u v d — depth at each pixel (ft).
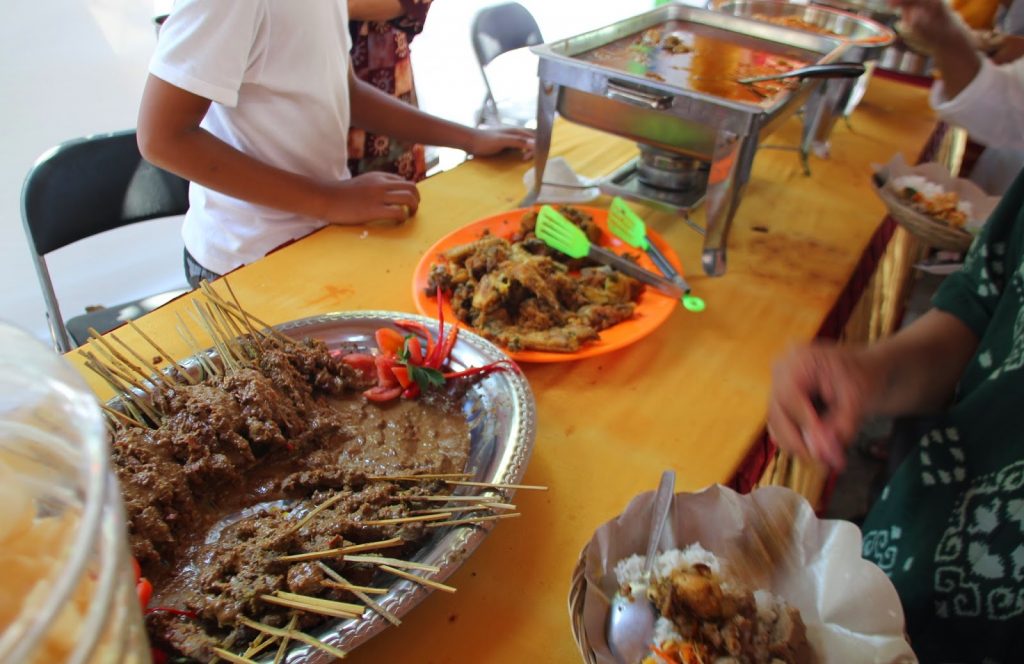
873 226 5.18
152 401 2.92
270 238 5.10
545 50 4.83
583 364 3.66
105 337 3.55
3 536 0.95
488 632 2.37
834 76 4.74
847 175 5.96
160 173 6.02
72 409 1.12
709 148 4.56
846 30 6.78
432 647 2.32
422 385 3.18
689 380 3.58
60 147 5.54
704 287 4.37
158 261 8.60
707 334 3.94
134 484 2.47
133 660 0.97
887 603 2.21
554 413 3.32
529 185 5.35
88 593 0.88
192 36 4.19
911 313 9.48
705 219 5.07
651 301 4.00
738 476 3.12
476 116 10.99
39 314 7.64
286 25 4.74
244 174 4.55
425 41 11.55
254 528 2.51
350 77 5.81
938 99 6.54
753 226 5.11
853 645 2.19
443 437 3.04
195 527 2.57
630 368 3.65
